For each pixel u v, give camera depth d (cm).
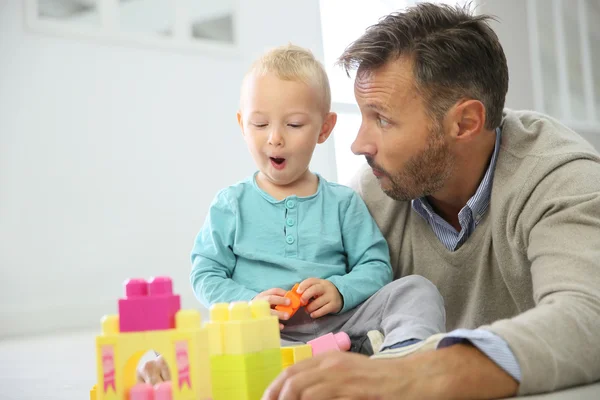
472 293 126
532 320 80
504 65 120
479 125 115
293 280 126
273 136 131
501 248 117
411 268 135
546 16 505
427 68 113
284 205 133
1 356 237
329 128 146
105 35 394
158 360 96
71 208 378
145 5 412
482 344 76
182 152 423
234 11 452
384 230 138
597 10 553
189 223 424
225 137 445
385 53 116
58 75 377
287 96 132
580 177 105
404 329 101
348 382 71
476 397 74
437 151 117
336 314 123
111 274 389
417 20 117
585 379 82
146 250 404
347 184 154
